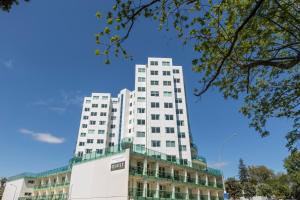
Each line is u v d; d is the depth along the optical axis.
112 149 35.69
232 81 10.91
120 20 7.09
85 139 79.38
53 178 47.59
